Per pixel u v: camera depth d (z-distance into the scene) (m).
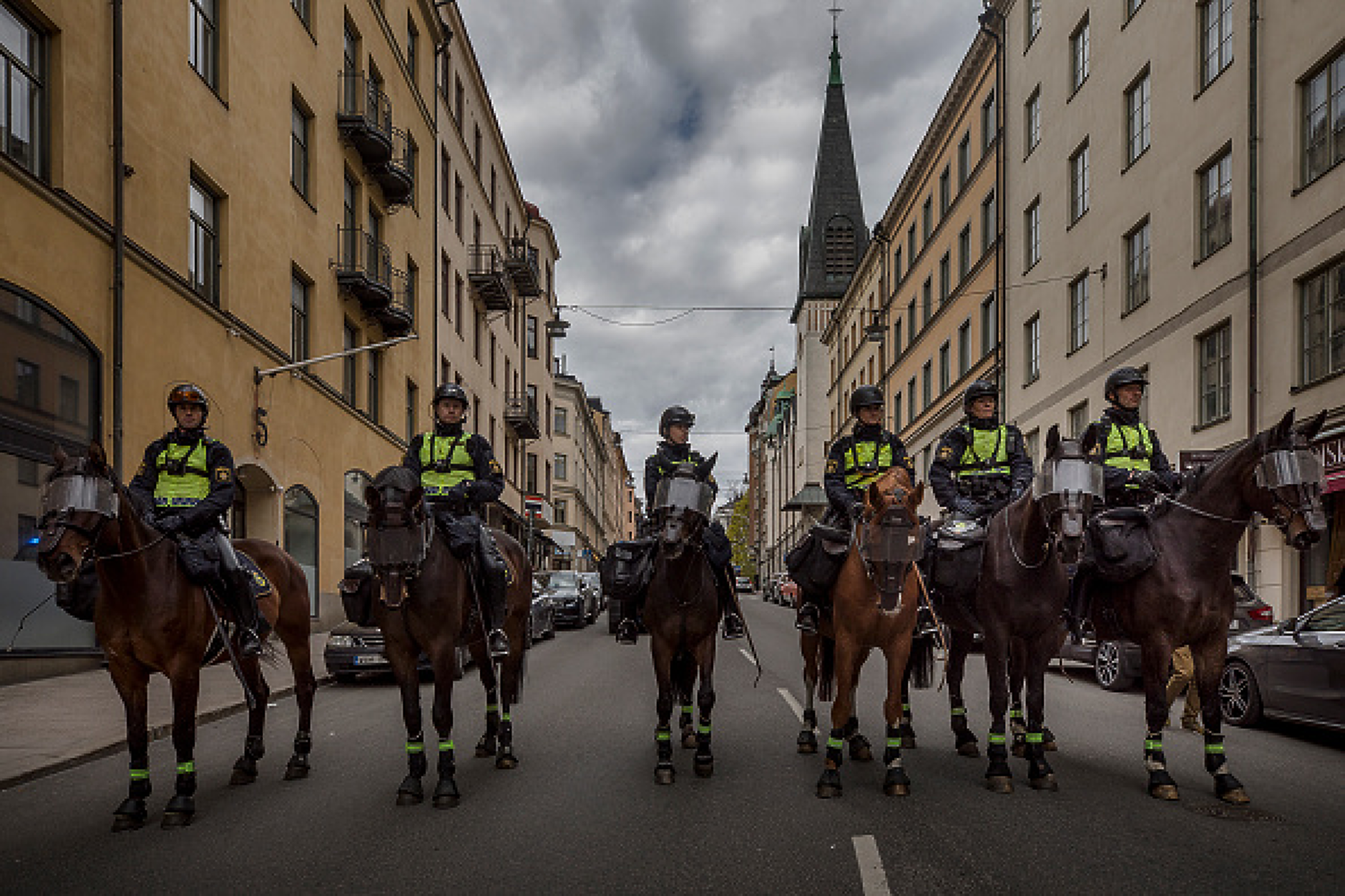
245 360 16.59
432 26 28.91
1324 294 13.62
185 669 5.54
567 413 60.59
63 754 7.00
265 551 6.87
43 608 11.47
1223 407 15.98
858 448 6.82
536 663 14.38
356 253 22.75
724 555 6.70
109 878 4.45
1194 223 16.83
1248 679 8.73
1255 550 15.01
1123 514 6.05
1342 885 4.20
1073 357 21.88
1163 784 5.75
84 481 5.05
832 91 66.00
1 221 10.59
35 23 11.42
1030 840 4.86
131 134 13.07
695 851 4.74
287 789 6.21
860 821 5.25
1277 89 14.62
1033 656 6.18
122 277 12.60
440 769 5.81
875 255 44.41
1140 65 18.78
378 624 5.96
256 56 17.20
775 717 8.92
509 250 43.22
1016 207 25.61
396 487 5.64
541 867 4.54
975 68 29.39
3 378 10.70
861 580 5.86
